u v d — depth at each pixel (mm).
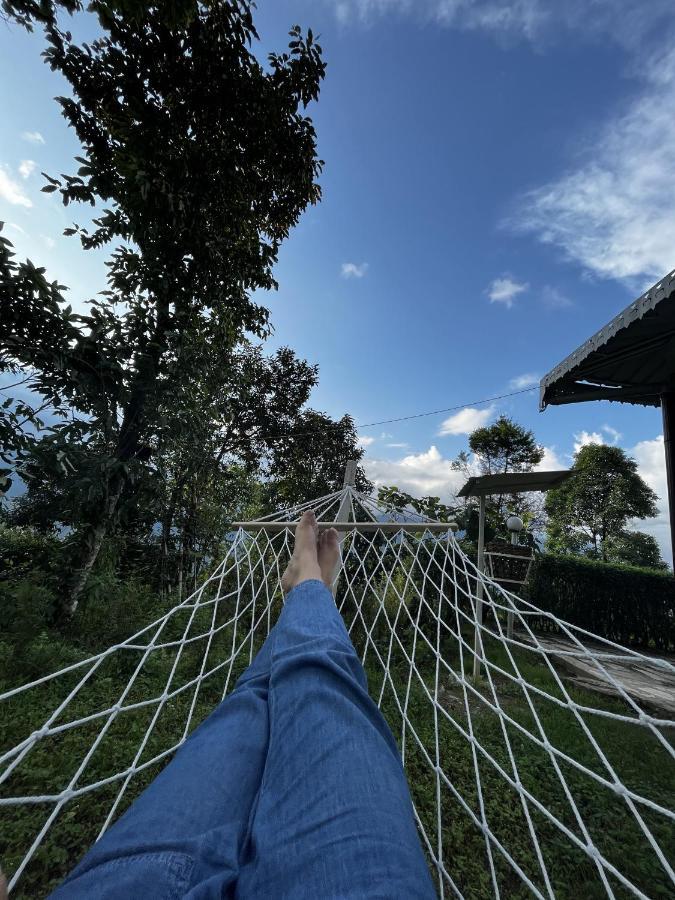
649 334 3303
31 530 6766
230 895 498
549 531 25844
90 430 4305
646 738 2883
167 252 5223
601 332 3479
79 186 4715
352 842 518
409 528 2055
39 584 4621
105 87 5031
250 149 5625
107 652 1076
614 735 2914
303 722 674
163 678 3377
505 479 4539
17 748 786
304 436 12055
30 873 1630
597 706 3486
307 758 621
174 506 6125
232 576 4441
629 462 26312
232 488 7613
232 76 5121
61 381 4055
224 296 5766
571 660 4395
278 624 1009
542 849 1858
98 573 4633
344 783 584
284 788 598
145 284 4992
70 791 872
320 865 500
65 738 2449
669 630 7191
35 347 3789
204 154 5344
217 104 5273
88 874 496
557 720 3061
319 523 2137
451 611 4879
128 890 471
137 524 6164
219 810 592
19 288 3539
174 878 487
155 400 4707
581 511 26547
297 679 761
